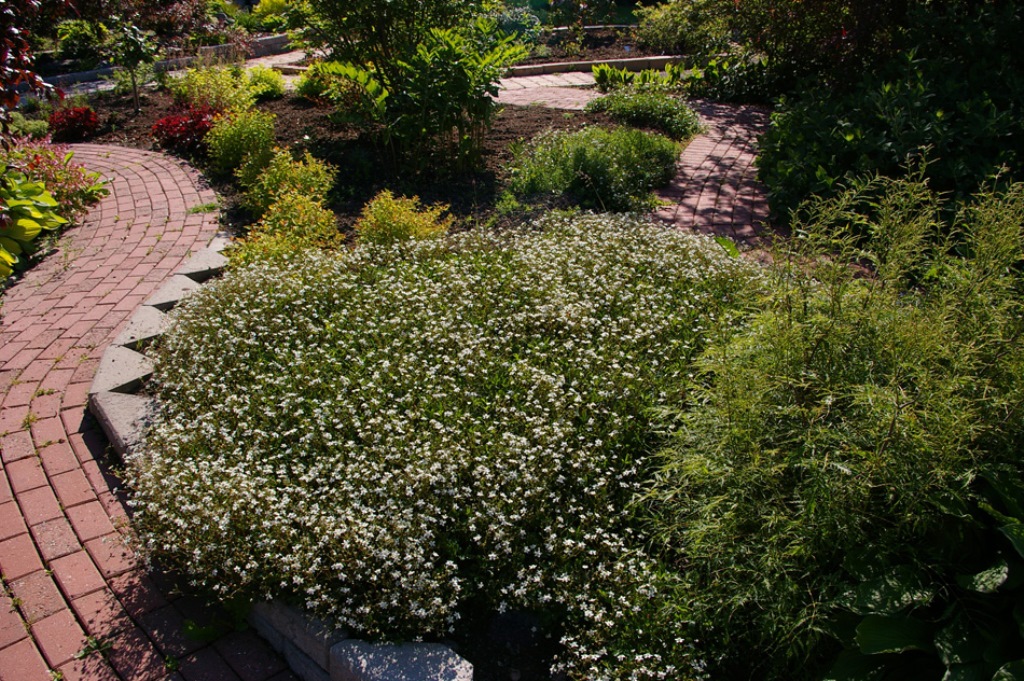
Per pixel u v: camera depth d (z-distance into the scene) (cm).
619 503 362
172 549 330
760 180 817
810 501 281
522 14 1675
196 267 627
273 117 930
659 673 282
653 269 529
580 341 448
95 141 1028
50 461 425
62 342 538
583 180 766
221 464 372
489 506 341
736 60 1252
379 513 343
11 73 531
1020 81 768
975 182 654
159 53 1444
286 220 648
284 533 329
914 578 266
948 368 302
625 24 1820
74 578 353
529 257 541
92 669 311
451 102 782
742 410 313
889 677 259
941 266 360
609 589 318
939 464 274
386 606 302
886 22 1040
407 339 468
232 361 457
